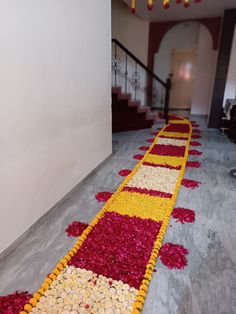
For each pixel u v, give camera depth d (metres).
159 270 1.80
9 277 1.74
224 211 2.56
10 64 1.72
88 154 3.22
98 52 3.16
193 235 2.18
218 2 5.11
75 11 2.50
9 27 1.67
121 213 2.47
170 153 4.26
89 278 1.71
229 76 5.74
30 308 1.51
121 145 4.79
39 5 1.94
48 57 2.13
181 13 6.26
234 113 5.10
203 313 1.50
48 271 1.79
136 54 7.86
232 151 4.48
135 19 7.49
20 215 2.02
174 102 9.53
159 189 2.98
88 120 3.09
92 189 3.00
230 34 5.50
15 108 1.81
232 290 1.65
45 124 2.21
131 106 5.80
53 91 2.26
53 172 2.44
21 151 1.93
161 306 1.54
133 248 1.98
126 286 1.65
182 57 8.95
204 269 1.82
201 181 3.24
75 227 2.25
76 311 1.49
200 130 6.02
